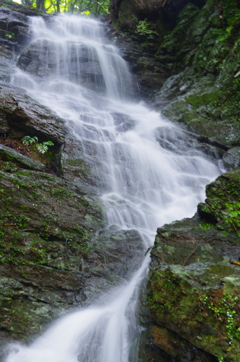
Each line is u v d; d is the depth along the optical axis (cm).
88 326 370
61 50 1216
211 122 809
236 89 866
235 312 263
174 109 864
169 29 1289
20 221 448
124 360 332
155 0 1234
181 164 725
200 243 394
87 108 969
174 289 305
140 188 652
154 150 753
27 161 567
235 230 404
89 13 1833
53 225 470
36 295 393
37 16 1427
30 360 337
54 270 422
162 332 305
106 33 1402
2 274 398
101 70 1200
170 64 1210
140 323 342
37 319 369
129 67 1253
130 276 450
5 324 355
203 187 668
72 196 530
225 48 955
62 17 1450
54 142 664
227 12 1033
